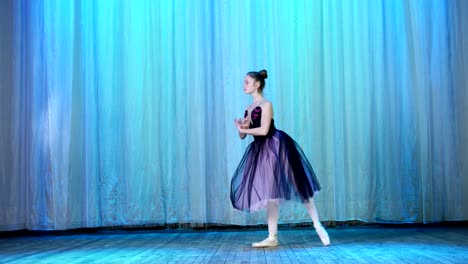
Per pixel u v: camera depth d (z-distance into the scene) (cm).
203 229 456
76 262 276
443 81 467
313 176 346
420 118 460
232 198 344
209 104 463
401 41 468
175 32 471
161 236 419
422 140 459
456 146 462
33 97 463
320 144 455
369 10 468
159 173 460
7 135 462
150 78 469
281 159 329
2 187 455
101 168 458
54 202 452
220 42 466
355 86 464
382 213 455
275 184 323
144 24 474
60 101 462
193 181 455
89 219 453
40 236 439
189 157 458
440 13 471
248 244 349
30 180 456
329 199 453
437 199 458
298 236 398
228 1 468
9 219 452
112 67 469
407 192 455
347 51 467
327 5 468
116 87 466
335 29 466
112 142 462
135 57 471
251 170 334
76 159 461
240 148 454
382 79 464
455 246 316
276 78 459
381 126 462
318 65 462
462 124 466
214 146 460
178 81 466
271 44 464
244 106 456
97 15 470
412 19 466
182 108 463
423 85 461
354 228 449
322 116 458
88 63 468
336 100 460
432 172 461
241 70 460
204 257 286
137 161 461
